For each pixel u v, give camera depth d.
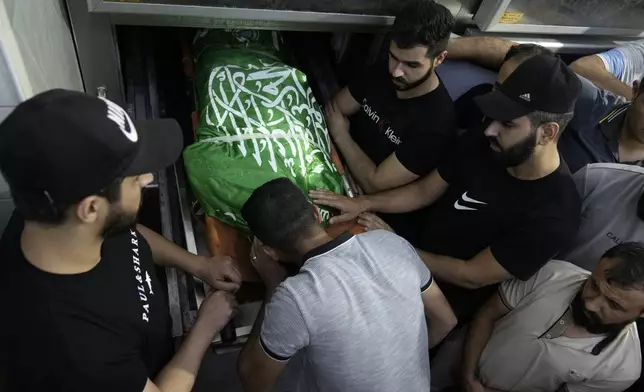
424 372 1.27
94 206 0.78
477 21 1.87
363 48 2.14
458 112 1.81
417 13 1.49
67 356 0.83
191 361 1.18
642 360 1.44
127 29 1.93
